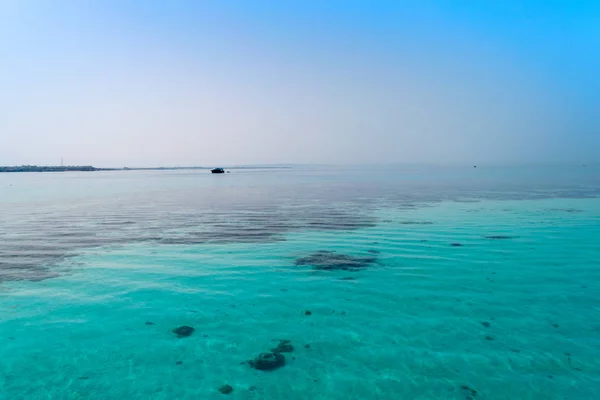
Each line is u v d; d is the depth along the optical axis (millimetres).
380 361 6664
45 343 7355
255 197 34719
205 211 25250
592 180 53750
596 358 6578
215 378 6281
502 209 23688
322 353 6965
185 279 10961
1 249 14523
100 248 14680
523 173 84875
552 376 6105
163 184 60625
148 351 7090
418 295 9516
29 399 5746
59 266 12227
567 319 8039
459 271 11305
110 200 33562
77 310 8828
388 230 17609
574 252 13172
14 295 9703
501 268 11539
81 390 5961
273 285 10422
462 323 7949
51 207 28312
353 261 12617
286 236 16688
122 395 5852
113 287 10305
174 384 6125
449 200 29141
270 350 7102
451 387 5910
